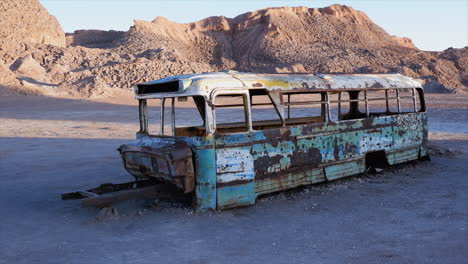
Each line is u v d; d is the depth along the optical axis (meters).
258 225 6.04
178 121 24.84
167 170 6.46
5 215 6.76
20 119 30.31
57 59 93.94
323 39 193.00
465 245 5.11
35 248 5.29
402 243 5.24
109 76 84.00
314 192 7.80
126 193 6.46
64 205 7.30
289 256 4.90
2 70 63.62
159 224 6.12
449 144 14.27
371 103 36.84
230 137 6.63
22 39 117.56
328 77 8.31
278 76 7.62
